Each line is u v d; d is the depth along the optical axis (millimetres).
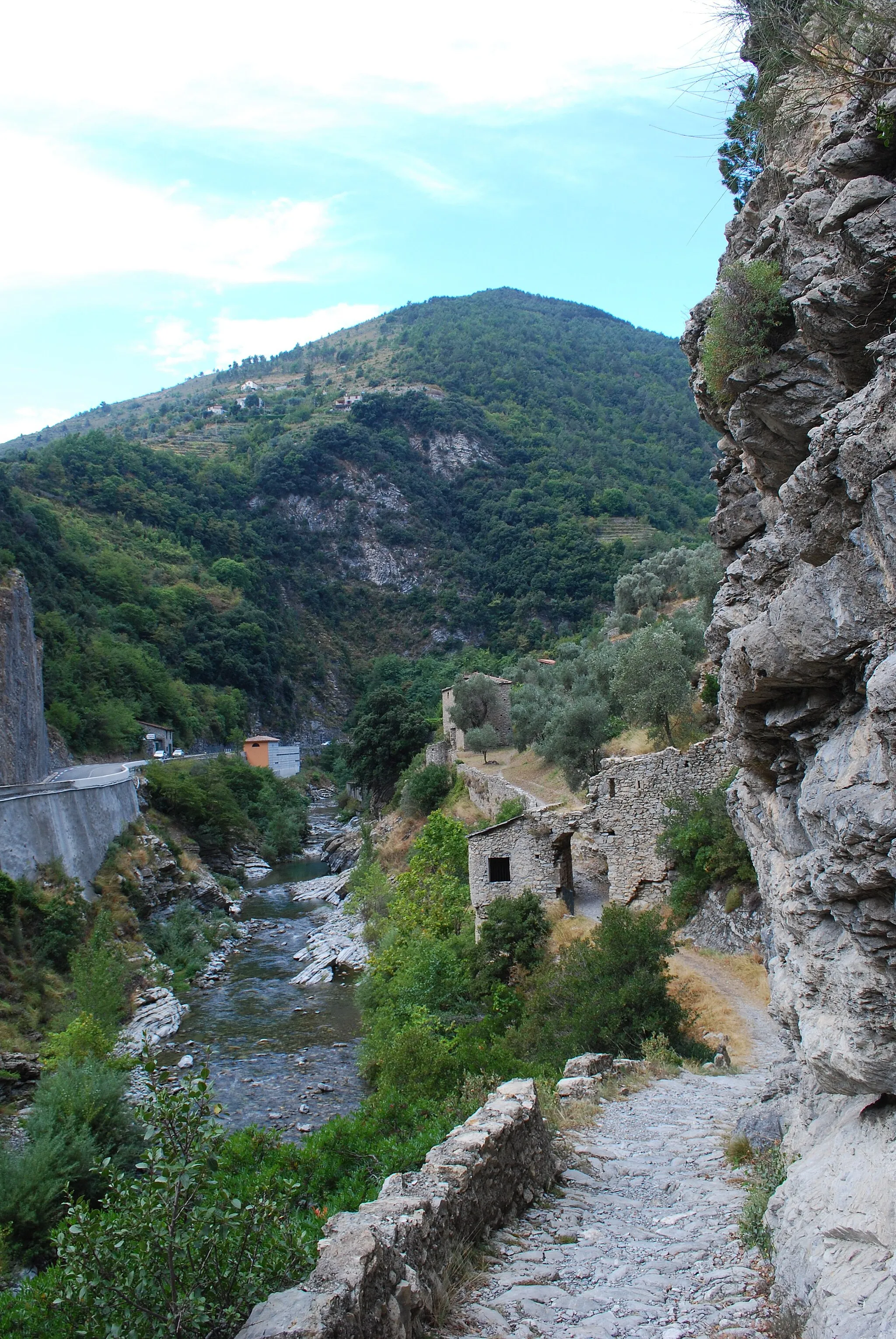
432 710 117812
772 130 8695
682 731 39406
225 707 128625
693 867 28266
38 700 75562
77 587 119500
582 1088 15195
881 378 6148
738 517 10992
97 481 171000
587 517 193625
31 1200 17484
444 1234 7449
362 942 46625
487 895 33469
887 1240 5766
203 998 41781
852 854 6012
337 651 184625
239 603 158000
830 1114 7836
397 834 62969
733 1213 8781
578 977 21141
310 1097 28219
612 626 89875
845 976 6555
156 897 53125
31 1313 8203
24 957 36156
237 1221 6133
